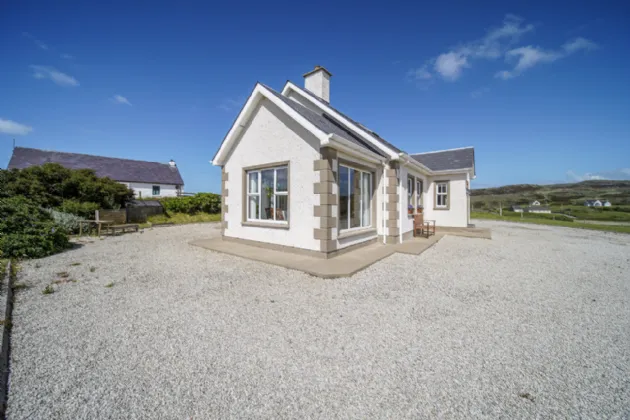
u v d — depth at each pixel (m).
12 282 5.00
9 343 2.97
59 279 5.30
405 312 3.90
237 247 8.47
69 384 2.35
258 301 4.27
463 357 2.81
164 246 9.04
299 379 2.45
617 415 2.06
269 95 7.78
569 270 6.27
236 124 8.91
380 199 9.43
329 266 6.08
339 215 7.69
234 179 9.47
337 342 3.08
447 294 4.65
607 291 4.86
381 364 2.68
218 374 2.51
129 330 3.31
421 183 13.41
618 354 2.89
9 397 2.17
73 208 12.43
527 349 2.97
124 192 15.98
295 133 7.54
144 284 5.05
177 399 2.19
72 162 28.27
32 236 7.32
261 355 2.82
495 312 3.93
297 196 7.47
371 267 6.37
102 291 4.65
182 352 2.86
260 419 2.00
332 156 7.04
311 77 12.02
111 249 8.48
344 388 2.34
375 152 9.09
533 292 4.79
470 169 13.70
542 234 12.88
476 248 8.96
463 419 2.01
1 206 7.57
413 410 2.10
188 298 4.37
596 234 12.98
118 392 2.26
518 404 2.17
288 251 7.68
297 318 3.68
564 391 2.32
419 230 11.48
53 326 3.38
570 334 3.31
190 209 19.61
